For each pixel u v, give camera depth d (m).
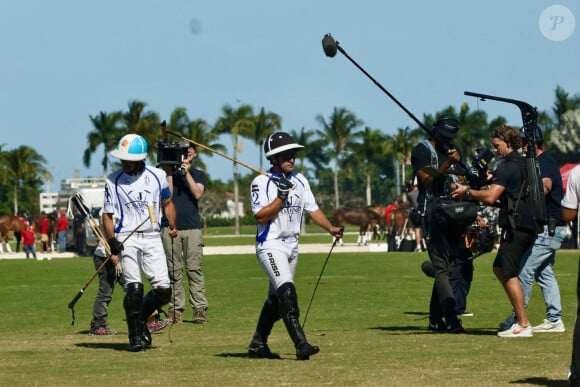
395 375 17.33
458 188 24.03
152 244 22.69
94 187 95.56
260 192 20.22
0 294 42.84
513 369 17.89
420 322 28.73
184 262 30.98
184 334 26.77
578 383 15.59
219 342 24.28
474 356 19.80
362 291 40.59
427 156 25.52
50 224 113.62
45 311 34.94
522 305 23.61
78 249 99.25
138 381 17.25
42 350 22.72
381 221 126.69
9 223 112.06
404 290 40.94
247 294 40.69
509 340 22.89
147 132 194.00
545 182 24.56
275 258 20.12
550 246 24.52
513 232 23.34
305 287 43.19
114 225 22.83
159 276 22.72
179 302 30.80
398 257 71.94
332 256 75.50
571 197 19.11
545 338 23.27
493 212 66.44
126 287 22.56
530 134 23.67
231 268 61.22
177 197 30.73
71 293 43.31
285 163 20.36
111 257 22.72
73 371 18.70
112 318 32.31
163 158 30.69
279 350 21.95
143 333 22.69
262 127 199.12
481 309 31.98
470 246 27.84
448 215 24.83
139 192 22.58
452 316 25.25
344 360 19.56
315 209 20.78
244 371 18.33
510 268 23.47
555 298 24.89
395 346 21.98
